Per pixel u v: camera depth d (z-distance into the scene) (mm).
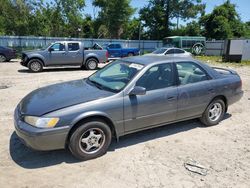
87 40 30406
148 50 35406
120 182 3498
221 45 33906
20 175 3611
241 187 3455
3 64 17859
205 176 3678
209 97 5285
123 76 4637
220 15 45312
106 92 4258
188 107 5008
